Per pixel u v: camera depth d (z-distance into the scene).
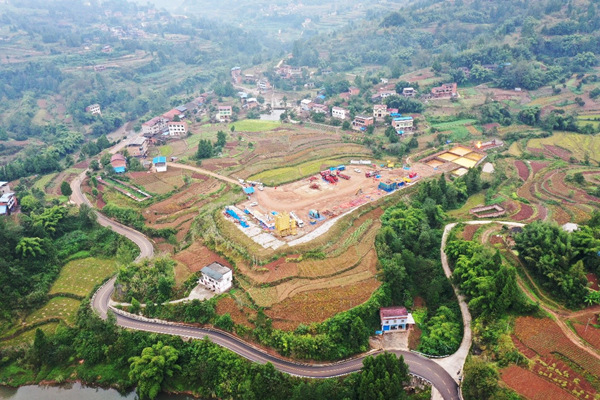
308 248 112.81
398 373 77.31
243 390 80.75
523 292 93.94
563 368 76.56
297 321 90.94
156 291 102.50
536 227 104.50
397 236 117.38
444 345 88.12
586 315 86.75
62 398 87.31
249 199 141.38
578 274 90.81
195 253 115.62
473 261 100.44
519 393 73.06
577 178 147.62
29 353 91.25
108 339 93.25
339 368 84.25
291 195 143.50
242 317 94.00
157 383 85.19
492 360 81.25
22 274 109.06
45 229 125.06
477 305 92.50
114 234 130.00
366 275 104.62
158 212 138.38
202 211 136.12
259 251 111.38
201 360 86.69
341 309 93.69
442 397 77.94
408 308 101.25
